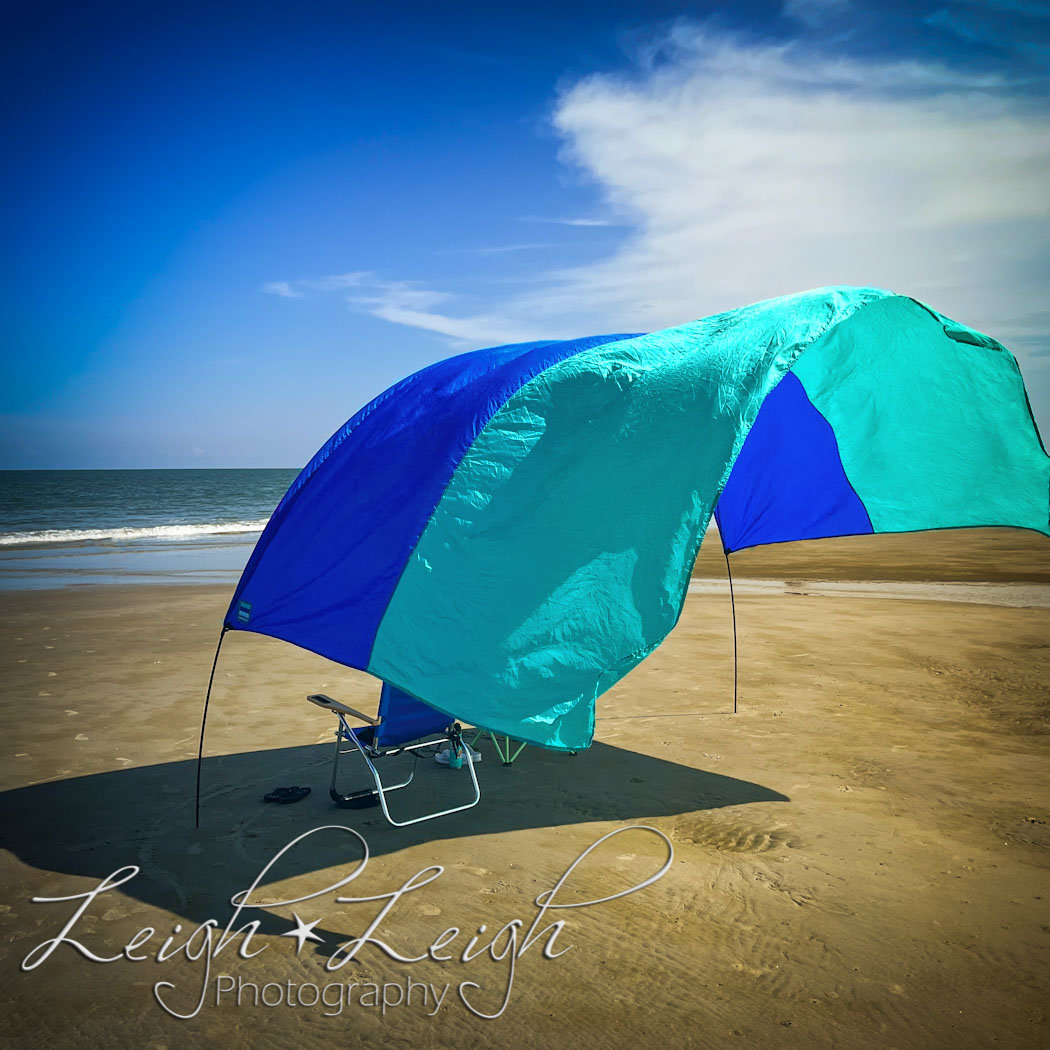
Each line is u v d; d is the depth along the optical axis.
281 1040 2.76
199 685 7.66
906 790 4.97
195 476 168.25
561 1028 2.80
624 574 4.20
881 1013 2.86
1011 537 24.80
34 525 37.53
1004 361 4.82
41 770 5.41
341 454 4.96
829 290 4.55
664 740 6.00
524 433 4.52
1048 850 4.14
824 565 18.12
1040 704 6.83
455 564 4.27
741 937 3.36
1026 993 2.97
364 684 7.76
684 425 4.22
